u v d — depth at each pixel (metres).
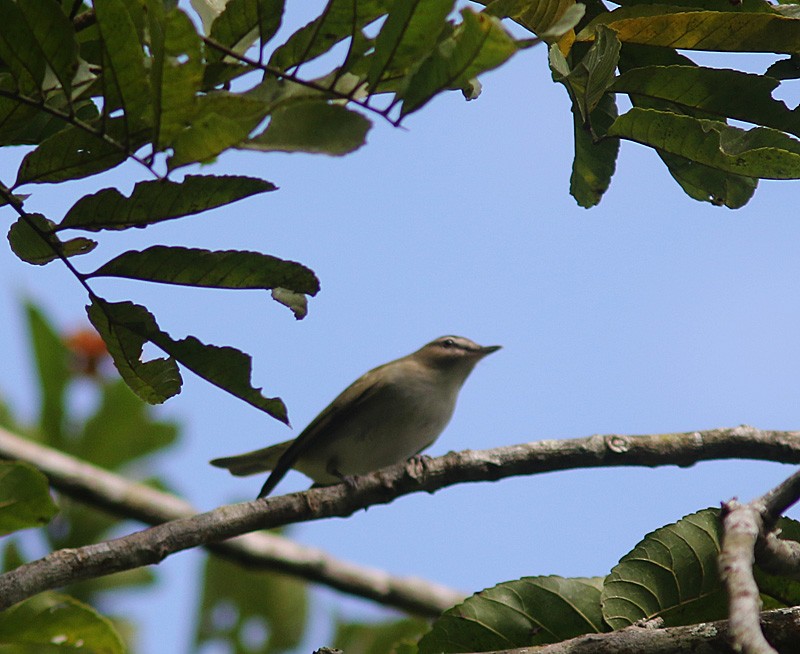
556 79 6.15
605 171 7.23
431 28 4.51
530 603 6.78
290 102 4.68
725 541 5.30
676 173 6.98
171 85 4.41
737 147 6.18
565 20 4.69
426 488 7.75
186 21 4.25
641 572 6.64
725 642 5.90
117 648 8.10
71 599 8.05
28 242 5.72
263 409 6.05
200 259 5.58
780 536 6.56
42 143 5.19
